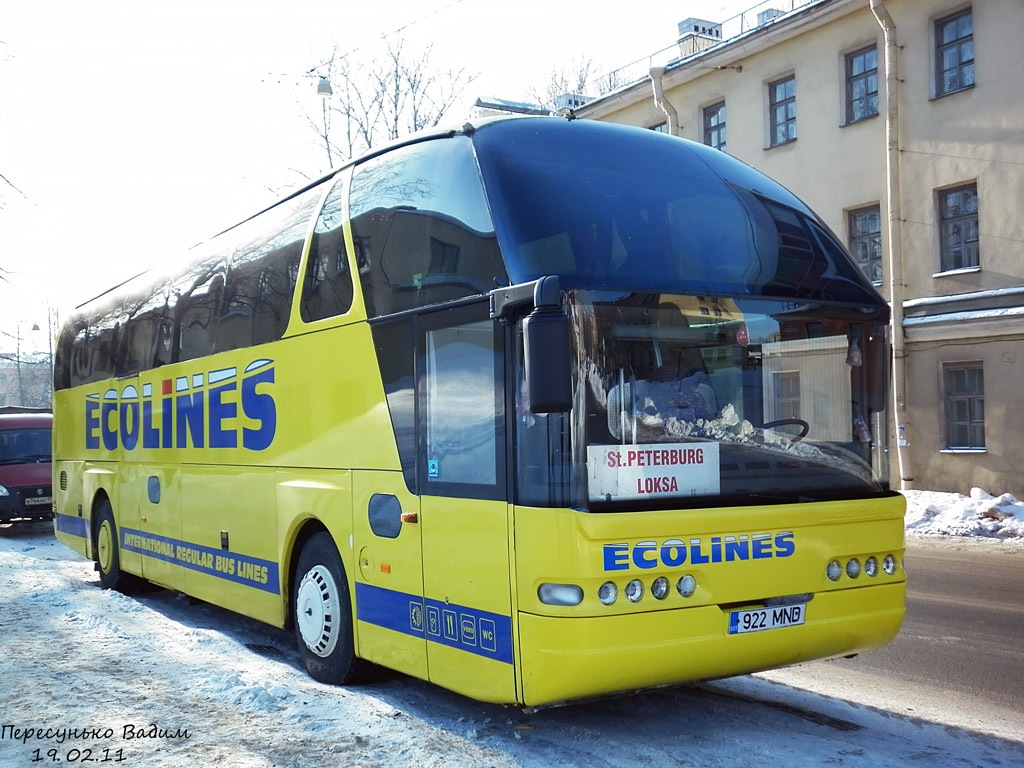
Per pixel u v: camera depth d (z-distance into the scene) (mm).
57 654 7551
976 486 19609
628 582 4801
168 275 10094
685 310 5238
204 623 9609
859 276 5984
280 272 7668
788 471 5391
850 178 22078
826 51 22484
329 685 6734
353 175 6918
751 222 5863
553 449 4848
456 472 5457
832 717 5871
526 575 4898
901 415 20766
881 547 5566
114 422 11414
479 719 5828
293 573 7426
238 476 8219
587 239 5258
